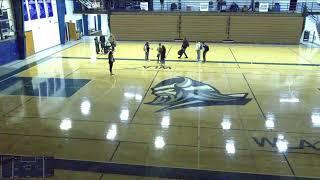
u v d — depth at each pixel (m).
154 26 30.39
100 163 8.44
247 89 15.13
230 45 28.73
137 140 9.80
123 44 28.78
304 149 9.31
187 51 25.28
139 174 7.93
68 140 9.79
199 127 10.78
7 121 11.23
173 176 7.85
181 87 15.37
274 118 11.60
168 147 9.36
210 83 16.11
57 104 12.98
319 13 28.19
